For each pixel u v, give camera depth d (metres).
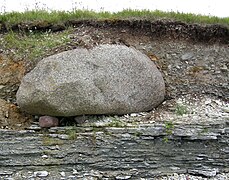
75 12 10.48
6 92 8.96
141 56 9.24
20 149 7.75
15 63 9.29
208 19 10.28
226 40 10.17
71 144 7.87
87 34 9.67
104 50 8.88
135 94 8.72
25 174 7.50
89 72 8.40
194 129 8.15
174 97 9.46
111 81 8.52
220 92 9.62
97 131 8.05
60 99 8.09
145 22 10.09
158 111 8.98
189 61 9.94
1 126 8.21
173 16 10.31
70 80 8.16
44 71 8.31
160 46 10.01
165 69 9.77
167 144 8.02
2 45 9.66
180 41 10.12
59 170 7.61
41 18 10.23
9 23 10.05
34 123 8.34
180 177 7.76
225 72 9.86
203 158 8.04
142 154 7.88
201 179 7.75
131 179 7.64
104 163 7.73
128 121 8.38
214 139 8.13
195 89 9.61
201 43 10.16
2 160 7.62
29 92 8.18
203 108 9.10
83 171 7.63
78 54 8.60
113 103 8.44
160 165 7.89
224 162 8.09
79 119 8.32
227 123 8.38
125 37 9.93
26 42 9.62
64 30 10.10
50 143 7.86
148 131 8.01
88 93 8.21
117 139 7.91
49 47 9.32
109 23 10.02
